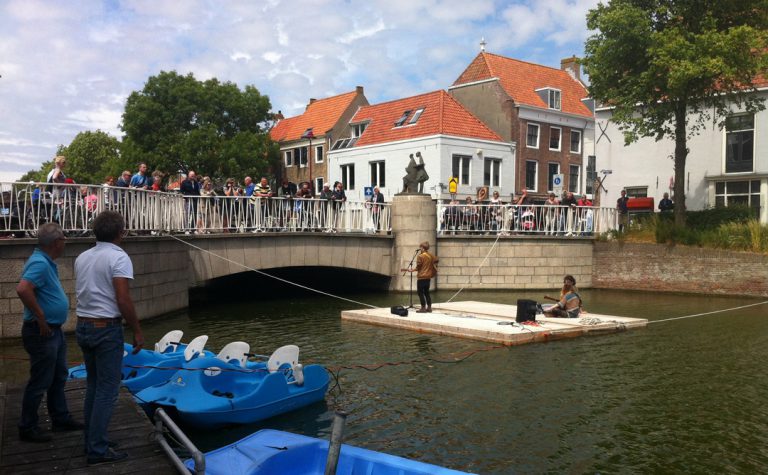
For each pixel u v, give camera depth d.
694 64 19.39
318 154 45.44
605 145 30.39
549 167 38.69
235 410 6.90
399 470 4.77
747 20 21.02
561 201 23.20
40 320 5.00
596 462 6.17
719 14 20.92
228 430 6.93
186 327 13.20
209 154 42.25
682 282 21.14
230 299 19.00
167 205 14.86
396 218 20.92
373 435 6.82
